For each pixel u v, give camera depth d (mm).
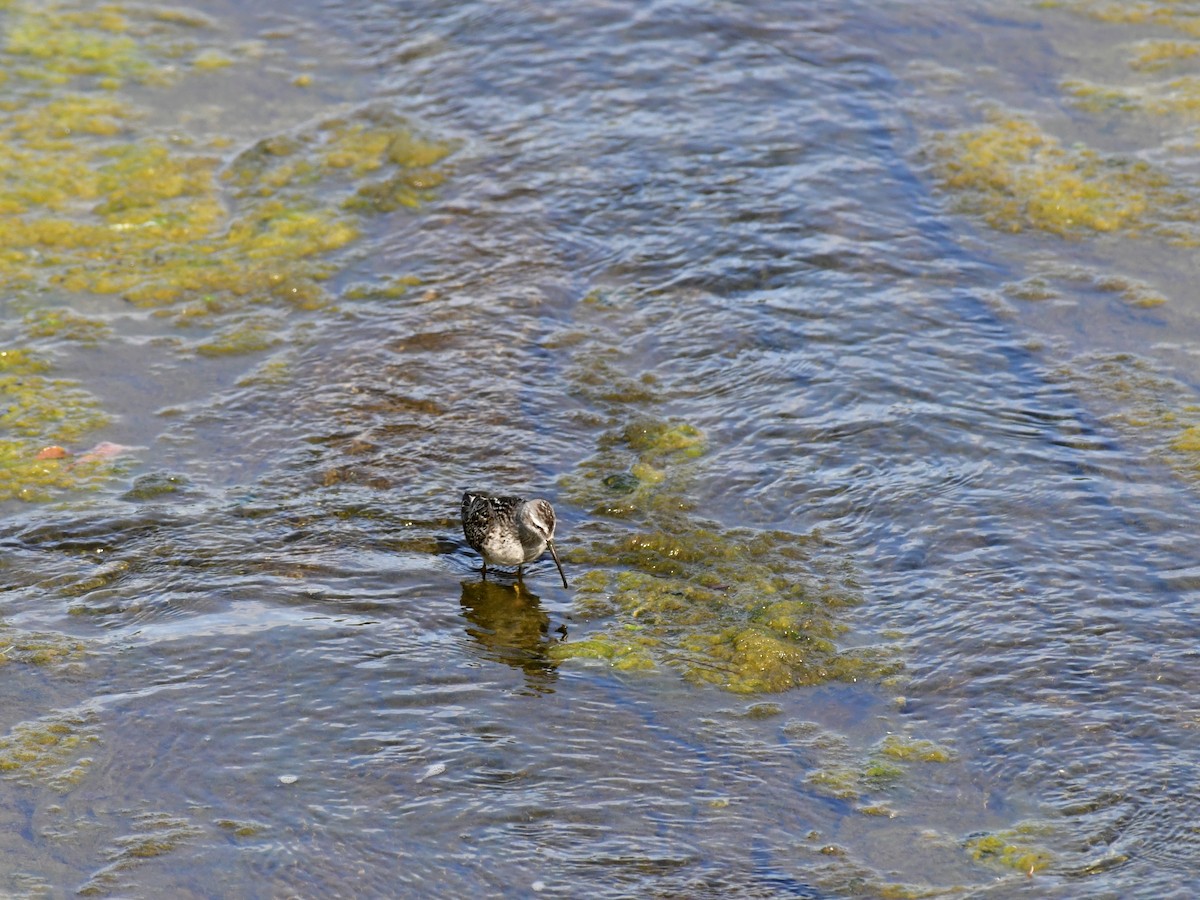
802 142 20469
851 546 13266
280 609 12461
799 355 16219
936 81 21859
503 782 10508
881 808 10203
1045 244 18141
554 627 12367
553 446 14875
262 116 21469
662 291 17562
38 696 11305
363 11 24500
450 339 16641
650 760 10734
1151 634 11859
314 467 14453
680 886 9523
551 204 19328
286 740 10906
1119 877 9500
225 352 16438
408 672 11727
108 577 12797
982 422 14930
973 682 11453
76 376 15945
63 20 24062
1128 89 21438
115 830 9984
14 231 18562
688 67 22500
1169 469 14039
